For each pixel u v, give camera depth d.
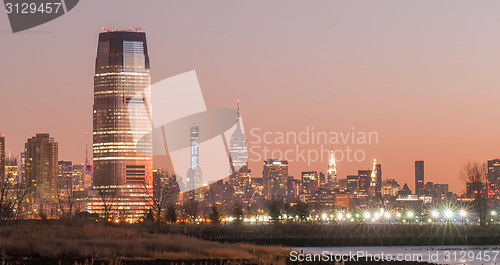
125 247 112.44
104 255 105.44
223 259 109.25
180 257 108.44
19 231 129.00
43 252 102.19
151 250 112.38
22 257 98.88
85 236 129.88
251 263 105.31
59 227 141.62
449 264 138.50
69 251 104.50
